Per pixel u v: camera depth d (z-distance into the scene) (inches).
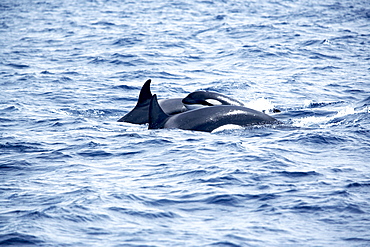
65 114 2694.4
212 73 4060.0
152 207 1337.4
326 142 1941.4
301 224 1224.2
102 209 1317.7
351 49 5113.2
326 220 1240.8
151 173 1627.7
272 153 1796.3
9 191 1481.3
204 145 1930.4
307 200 1357.0
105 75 3988.7
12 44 5925.2
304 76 3821.4
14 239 1151.0
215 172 1604.3
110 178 1584.6
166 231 1198.3
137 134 2145.7
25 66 4421.8
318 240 1144.8
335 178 1528.1
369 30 6496.1
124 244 1132.5
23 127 2359.7
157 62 4562.0
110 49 5388.8
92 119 2566.4
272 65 4382.4
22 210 1322.6
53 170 1685.5
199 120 2196.1
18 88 3454.7
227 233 1182.3
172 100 2630.4
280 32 6461.6
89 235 1178.6
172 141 2003.0
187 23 7746.1
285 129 2142.0
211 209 1322.6
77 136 2144.4
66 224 1233.4
